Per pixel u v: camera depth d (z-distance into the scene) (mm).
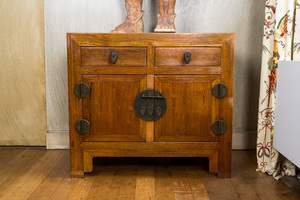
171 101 1696
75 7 2205
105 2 2207
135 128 1716
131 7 1843
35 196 1522
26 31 2227
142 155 1732
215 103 1699
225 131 1717
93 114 1706
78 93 1680
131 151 1730
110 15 2215
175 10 2209
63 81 2275
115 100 1697
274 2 1732
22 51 2246
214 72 1673
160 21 1784
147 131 1715
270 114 1772
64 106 2299
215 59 1668
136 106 1696
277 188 1625
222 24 2229
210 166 1749
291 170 1782
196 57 1667
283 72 1649
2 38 2236
